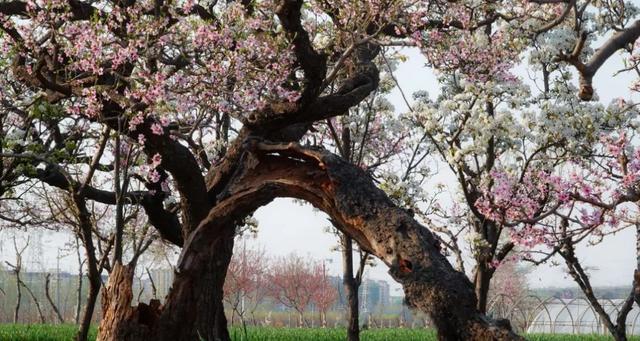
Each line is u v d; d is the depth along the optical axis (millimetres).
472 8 12891
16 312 28859
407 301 6527
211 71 10383
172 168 9875
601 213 11312
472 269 14500
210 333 9820
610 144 11523
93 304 12297
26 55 10562
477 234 13328
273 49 10781
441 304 6316
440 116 13734
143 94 9656
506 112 13133
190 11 10992
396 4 11078
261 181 8039
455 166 13695
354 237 7547
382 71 16125
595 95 13555
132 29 10297
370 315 38500
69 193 12820
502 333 6074
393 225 6992
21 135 12164
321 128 16688
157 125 9617
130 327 7926
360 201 7262
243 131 10328
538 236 12305
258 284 50562
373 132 16547
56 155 11758
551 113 12836
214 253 9812
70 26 10156
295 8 9172
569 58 7328
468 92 13578
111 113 10250
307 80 9969
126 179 11273
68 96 10297
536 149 13195
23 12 10578
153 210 12258
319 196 7730
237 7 11047
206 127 14297
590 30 13617
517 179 13352
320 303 49844
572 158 13109
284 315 57625
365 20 11086
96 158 11188
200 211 10156
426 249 6738
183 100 10320
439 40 13008
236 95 10492
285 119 10312
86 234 11938
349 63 12367
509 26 13672
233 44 10945
